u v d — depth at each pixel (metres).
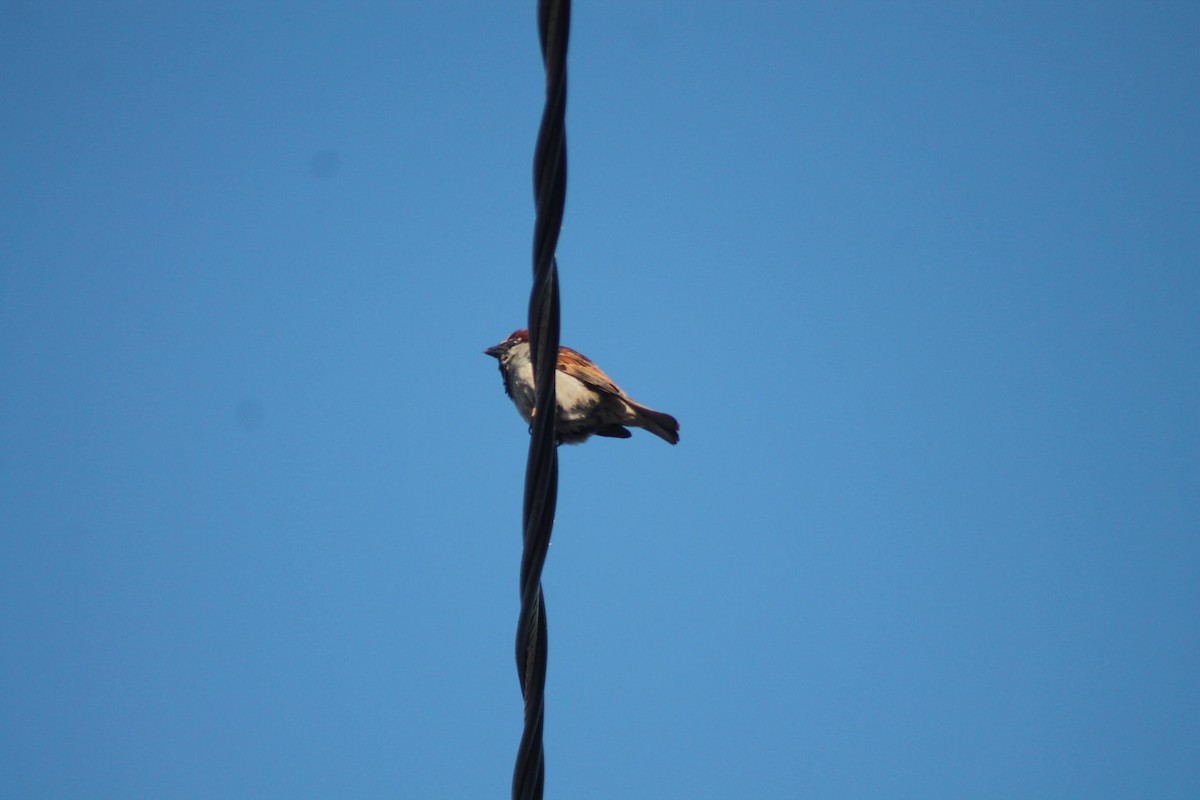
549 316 7.85
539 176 7.77
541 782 7.98
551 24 7.76
